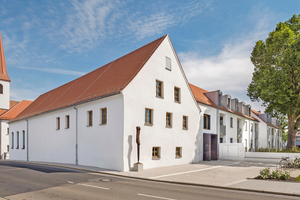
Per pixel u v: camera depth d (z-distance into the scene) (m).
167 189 9.45
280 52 23.19
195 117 22.70
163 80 19.09
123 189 9.21
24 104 49.19
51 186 9.70
